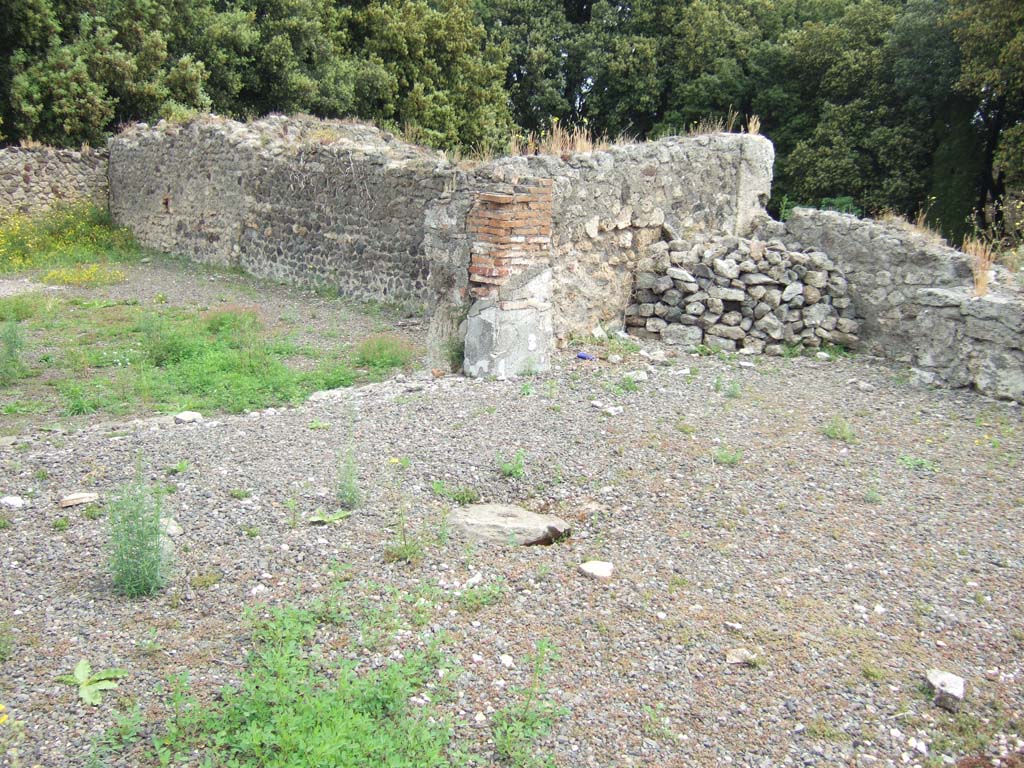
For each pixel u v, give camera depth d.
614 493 5.70
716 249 10.07
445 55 28.84
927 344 8.66
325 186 14.46
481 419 6.98
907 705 3.73
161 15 23.67
